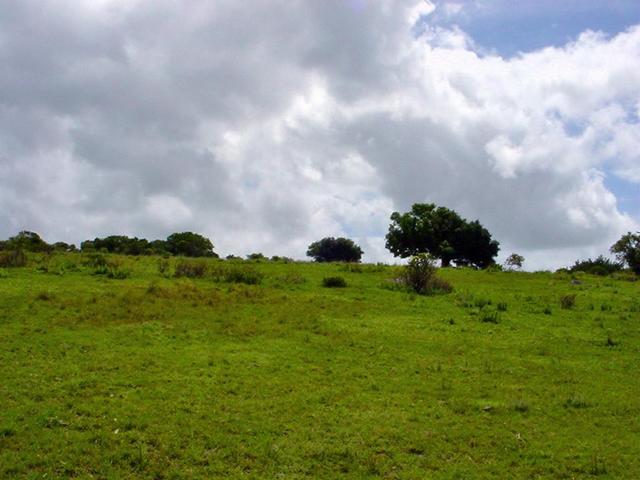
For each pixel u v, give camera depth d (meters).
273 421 13.66
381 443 12.98
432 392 16.06
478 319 25.02
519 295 32.56
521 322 25.03
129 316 21.38
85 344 18.02
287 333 20.91
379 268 40.00
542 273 44.56
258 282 30.53
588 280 40.72
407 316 24.77
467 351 20.14
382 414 14.38
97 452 11.79
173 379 15.73
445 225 74.94
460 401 15.45
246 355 18.17
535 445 13.26
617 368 19.08
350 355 18.92
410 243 75.06
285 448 12.47
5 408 13.27
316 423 13.72
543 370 18.45
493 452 12.91
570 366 19.03
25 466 11.14
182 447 12.30
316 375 16.84
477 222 76.38
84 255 38.03
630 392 16.77
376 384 16.36
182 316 22.08
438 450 12.84
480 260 76.88
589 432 14.04
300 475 11.59
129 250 52.56
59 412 13.23
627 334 23.80
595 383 17.42
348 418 14.05
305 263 44.03
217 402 14.46
